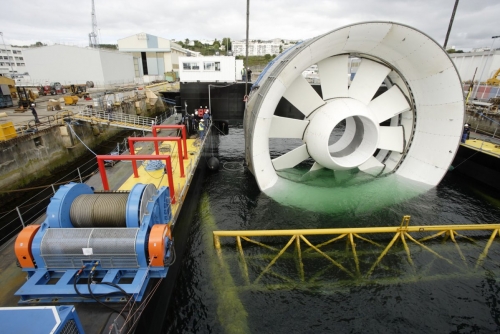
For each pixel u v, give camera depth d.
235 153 22.73
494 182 16.47
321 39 11.60
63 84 46.09
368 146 15.04
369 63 14.73
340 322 8.09
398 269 9.96
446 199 14.70
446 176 18.52
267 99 12.16
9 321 4.11
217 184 16.61
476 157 17.81
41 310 4.24
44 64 44.94
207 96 27.00
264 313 8.34
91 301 6.26
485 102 28.27
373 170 16.77
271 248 10.91
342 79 14.55
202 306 8.63
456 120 14.02
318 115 14.52
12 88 32.03
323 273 9.73
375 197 14.26
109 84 48.16
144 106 37.25
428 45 12.81
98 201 7.41
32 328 4.03
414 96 15.37
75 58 45.09
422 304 8.71
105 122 23.14
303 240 10.95
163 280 8.61
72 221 7.36
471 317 8.35
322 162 14.92
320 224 12.34
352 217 12.77
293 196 14.20
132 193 7.37
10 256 8.20
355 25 11.75
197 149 17.38
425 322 8.16
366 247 10.98
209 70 27.69
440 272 9.88
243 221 12.74
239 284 9.31
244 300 8.75
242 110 27.27
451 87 13.58
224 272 9.80
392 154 17.39
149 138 12.52
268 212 13.15
